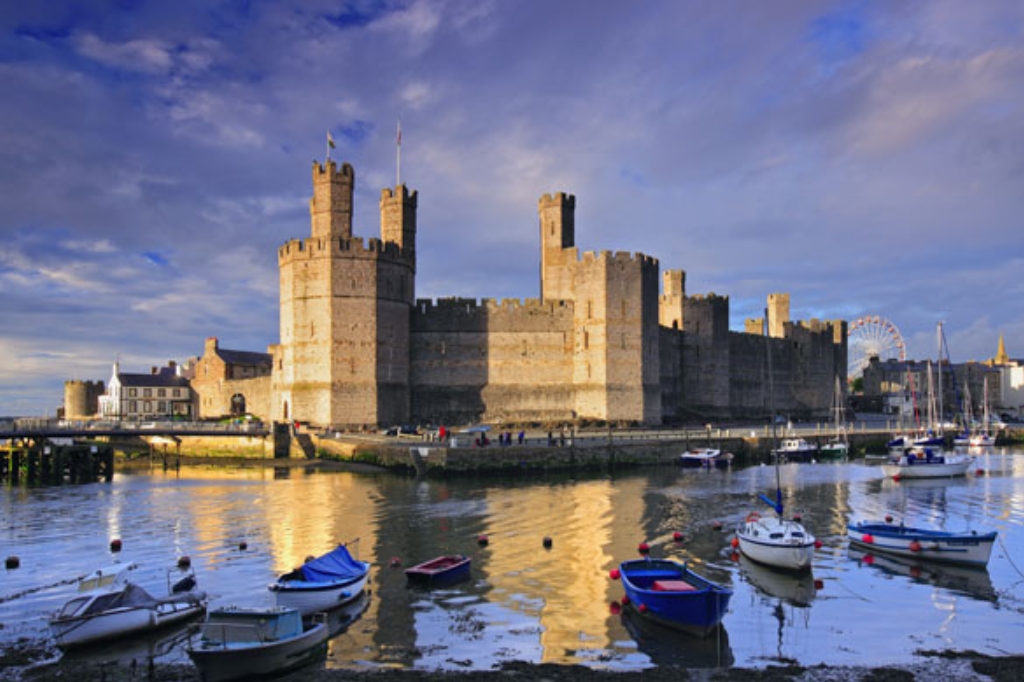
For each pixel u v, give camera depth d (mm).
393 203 91062
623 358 90188
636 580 28859
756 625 26812
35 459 71375
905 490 58625
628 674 22547
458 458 65312
